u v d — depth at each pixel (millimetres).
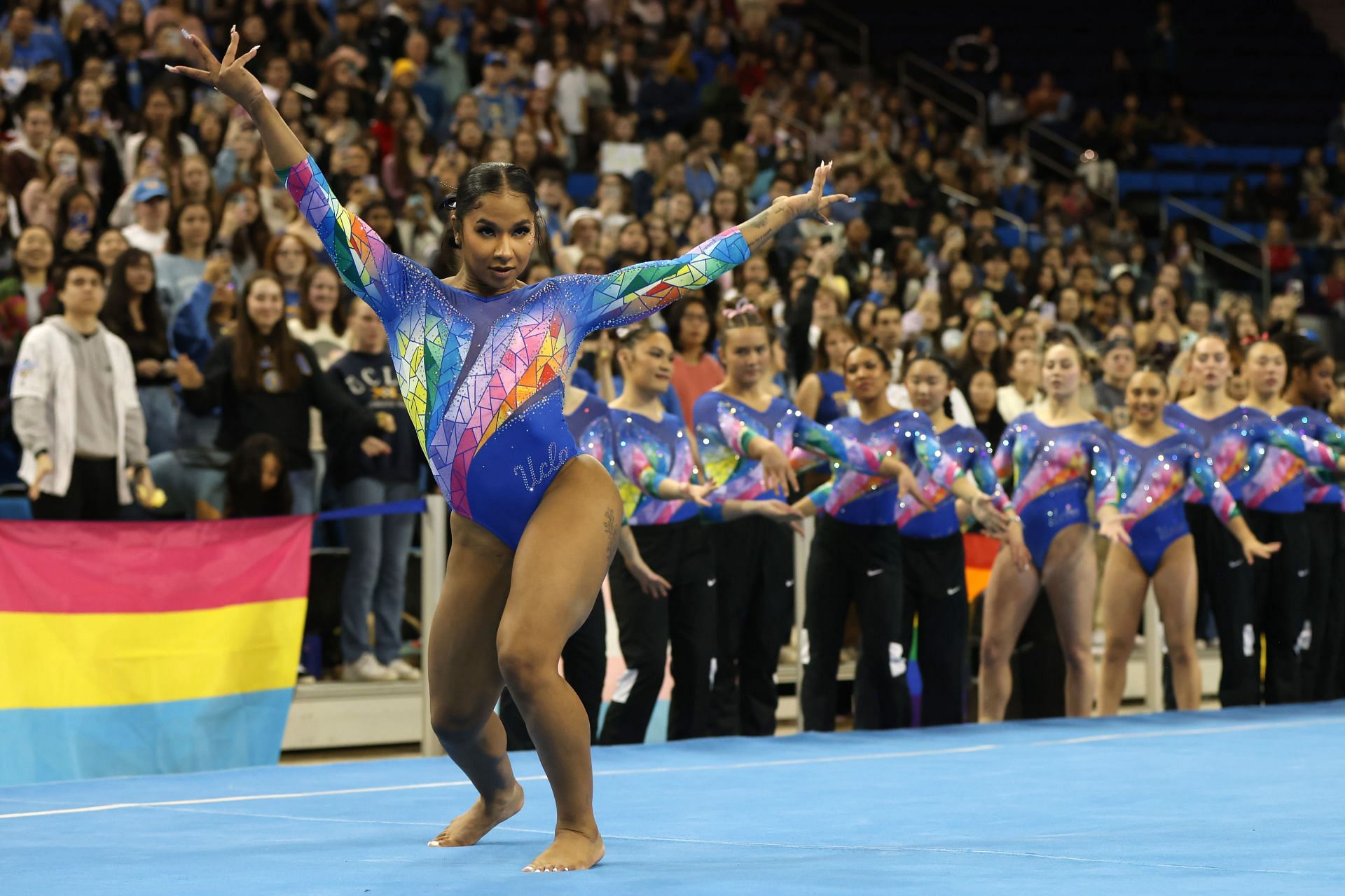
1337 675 28297
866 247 41906
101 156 31938
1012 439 24000
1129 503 23938
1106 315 39688
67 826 12641
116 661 18953
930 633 22781
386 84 42094
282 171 10141
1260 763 16625
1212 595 25312
